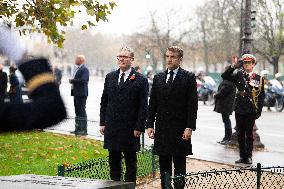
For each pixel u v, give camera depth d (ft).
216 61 200.54
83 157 29.07
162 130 18.12
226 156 30.68
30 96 3.81
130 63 19.69
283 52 131.64
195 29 181.27
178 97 17.90
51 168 25.39
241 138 28.12
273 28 130.62
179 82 17.90
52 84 3.84
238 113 27.78
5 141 34.19
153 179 23.68
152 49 188.96
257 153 32.60
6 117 3.75
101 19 19.65
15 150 30.63
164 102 18.08
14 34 3.80
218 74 175.63
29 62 3.78
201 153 31.78
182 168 18.29
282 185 19.85
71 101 72.38
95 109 67.97
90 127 39.19
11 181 7.89
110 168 20.01
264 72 75.15
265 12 128.06
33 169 24.94
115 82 19.69
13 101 3.78
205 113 65.72
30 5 14.64
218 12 152.15
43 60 3.83
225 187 19.16
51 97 3.83
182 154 17.98
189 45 195.00
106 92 20.02
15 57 3.75
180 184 14.98
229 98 35.78
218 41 163.53
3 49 3.71
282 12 127.24
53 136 37.60
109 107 19.62
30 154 29.48
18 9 13.97
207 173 16.71
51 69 3.87
